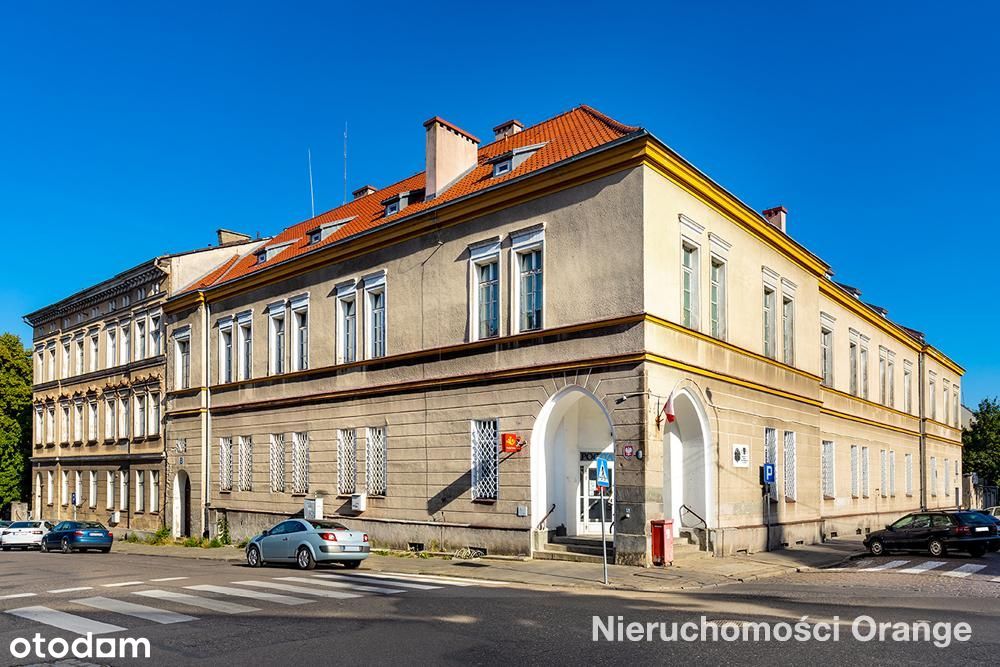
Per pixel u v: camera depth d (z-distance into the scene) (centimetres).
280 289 3194
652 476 1973
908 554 2536
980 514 2502
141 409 4138
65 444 4866
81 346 4825
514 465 2227
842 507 3506
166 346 3872
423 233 2583
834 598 1516
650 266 2023
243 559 2609
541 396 2183
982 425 6719
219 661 955
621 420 2003
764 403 2628
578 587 1698
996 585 1767
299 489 3017
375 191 3681
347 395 2803
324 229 3219
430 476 2467
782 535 2678
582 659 960
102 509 4406
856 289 4056
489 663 941
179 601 1423
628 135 2023
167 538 3650
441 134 2722
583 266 2123
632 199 2038
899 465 4425
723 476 2331
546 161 2322
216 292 3525
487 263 2395
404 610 1311
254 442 3250
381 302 2761
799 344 2980
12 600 1478
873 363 4112
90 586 1691
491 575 1866
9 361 5750
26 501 5559
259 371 3266
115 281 4328
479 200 2377
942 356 5303
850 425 3688
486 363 2339
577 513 2328
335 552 2038
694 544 2253
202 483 3500
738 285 2520
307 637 1088
